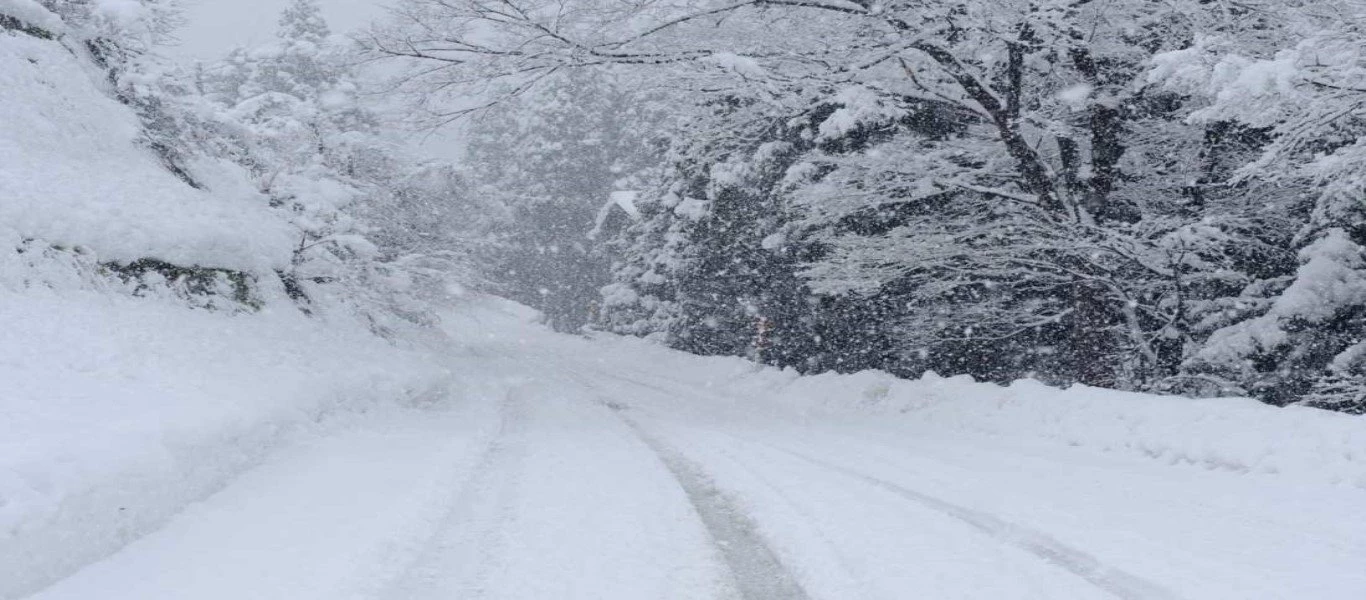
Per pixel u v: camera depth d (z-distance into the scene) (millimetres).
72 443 5336
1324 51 8117
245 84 30281
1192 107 13375
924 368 19156
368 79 13922
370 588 4008
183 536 4980
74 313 9523
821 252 19469
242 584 4047
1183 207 14484
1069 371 16812
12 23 13344
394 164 23109
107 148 13203
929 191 13789
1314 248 12344
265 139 18484
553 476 6887
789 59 13258
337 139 21578
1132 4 12430
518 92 13445
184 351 9797
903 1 12500
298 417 8641
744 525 5258
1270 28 12156
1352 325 12172
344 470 6887
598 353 35281
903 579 4102
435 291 24281
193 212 13383
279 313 14180
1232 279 13906
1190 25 12641
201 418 6766
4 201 10273
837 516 5398
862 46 13164
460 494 6117
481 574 4266
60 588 4098
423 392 13906
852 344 21219
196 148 15883
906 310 18016
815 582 4113
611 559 4516
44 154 11797
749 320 29141
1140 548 4641
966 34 12773
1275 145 8984
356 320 19062
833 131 13422
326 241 17219
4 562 4000
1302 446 6773
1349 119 9195
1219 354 12602
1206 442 7484
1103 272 13344
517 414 12164
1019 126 13172
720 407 14234
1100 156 13320
